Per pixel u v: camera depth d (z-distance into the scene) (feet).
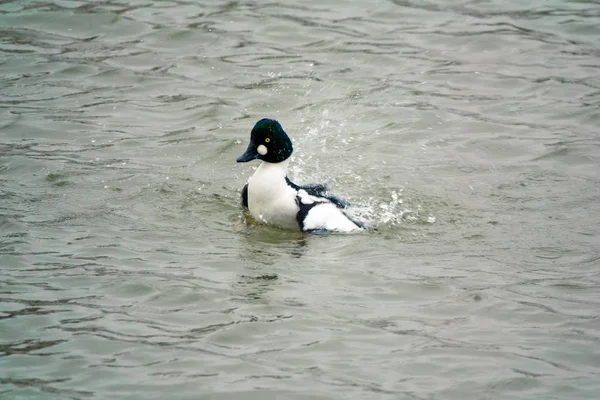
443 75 66.74
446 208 48.88
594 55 69.31
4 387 31.63
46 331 35.37
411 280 40.60
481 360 34.17
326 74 66.64
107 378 32.37
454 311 37.93
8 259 41.39
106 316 36.70
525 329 36.60
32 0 76.48
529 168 54.13
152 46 70.38
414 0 78.18
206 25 73.51
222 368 33.22
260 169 46.65
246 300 38.40
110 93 63.46
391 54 69.67
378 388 32.19
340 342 35.22
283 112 61.41
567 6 77.36
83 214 46.88
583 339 35.76
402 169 53.83
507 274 41.50
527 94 64.08
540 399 31.71
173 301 38.09
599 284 40.60
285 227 46.47
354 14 76.28
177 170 53.06
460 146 57.00
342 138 57.88
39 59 67.72
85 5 76.18
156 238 44.45
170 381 32.27
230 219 47.24
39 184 50.39
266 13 75.87
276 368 33.32
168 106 61.93
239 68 67.41
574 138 57.98
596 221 47.44
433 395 31.89
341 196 49.90
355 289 39.78
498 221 47.39
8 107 60.49
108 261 41.63
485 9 77.20
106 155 54.65
